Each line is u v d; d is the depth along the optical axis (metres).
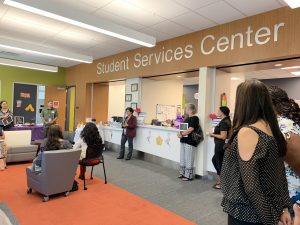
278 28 3.78
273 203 1.09
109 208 3.19
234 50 4.33
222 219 2.95
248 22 4.16
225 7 3.86
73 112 9.37
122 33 4.40
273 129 1.19
